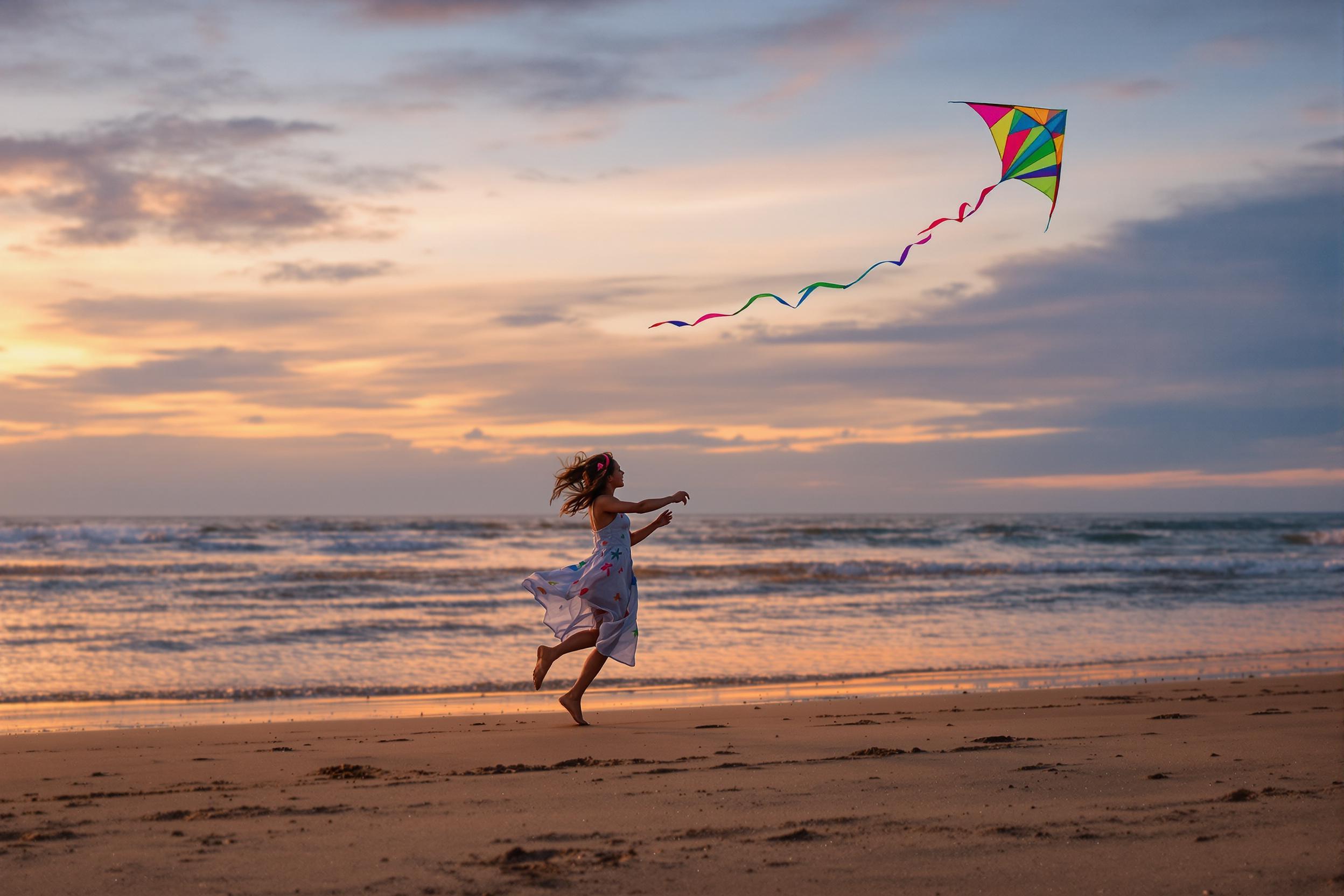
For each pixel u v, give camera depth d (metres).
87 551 30.78
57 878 2.85
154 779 4.74
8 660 10.80
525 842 3.26
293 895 2.70
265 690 9.05
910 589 21.14
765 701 8.66
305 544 33.25
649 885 2.74
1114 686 9.36
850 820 3.54
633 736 6.09
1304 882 2.71
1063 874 2.81
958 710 7.67
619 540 6.61
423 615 15.50
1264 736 5.80
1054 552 36.56
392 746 5.77
